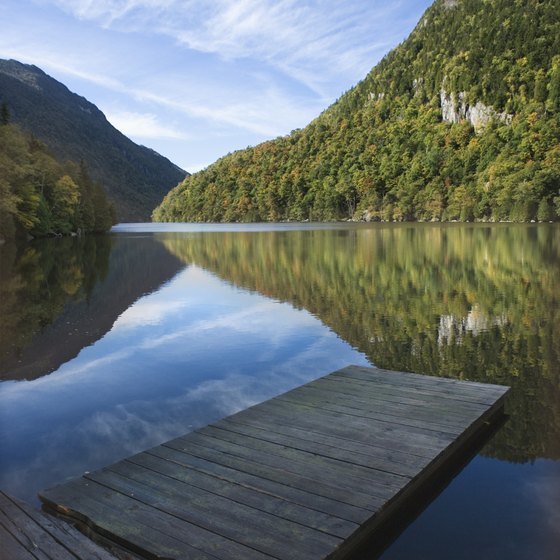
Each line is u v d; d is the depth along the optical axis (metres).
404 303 16.19
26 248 46.38
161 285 21.58
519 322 13.22
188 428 7.18
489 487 5.49
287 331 12.80
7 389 8.93
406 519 4.95
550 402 7.85
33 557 4.05
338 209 168.62
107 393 8.66
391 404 7.33
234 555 4.08
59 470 6.01
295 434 6.35
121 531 4.44
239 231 88.00
